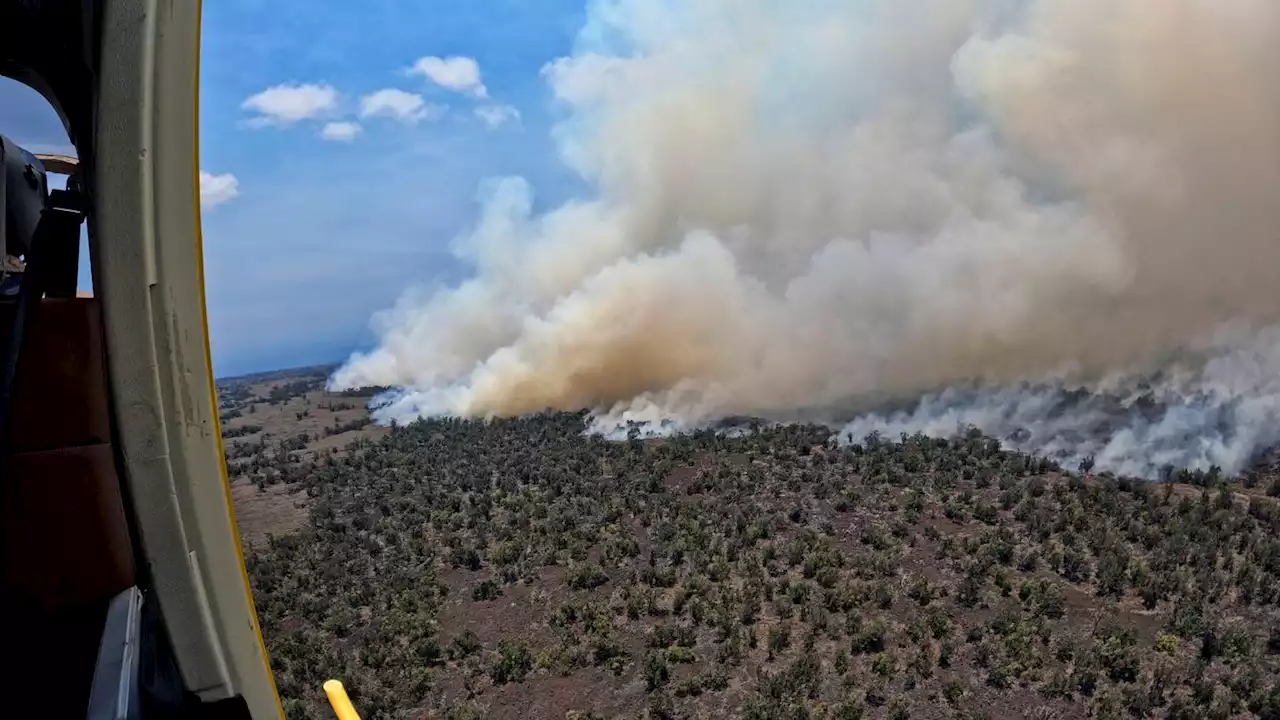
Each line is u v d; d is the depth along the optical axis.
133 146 2.45
